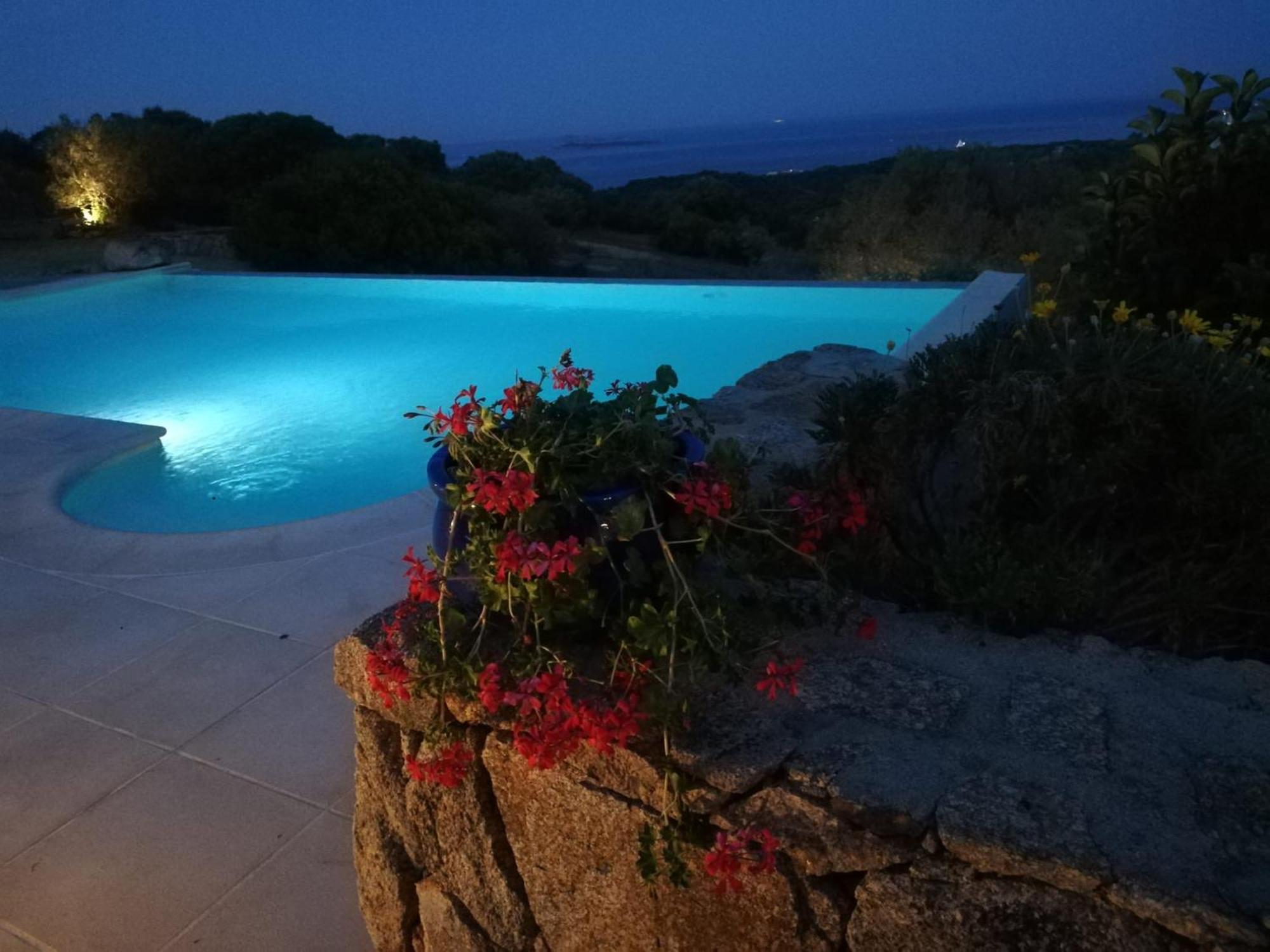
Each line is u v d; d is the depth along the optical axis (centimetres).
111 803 243
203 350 888
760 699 145
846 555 180
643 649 135
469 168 2544
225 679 295
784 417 284
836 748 132
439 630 149
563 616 139
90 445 535
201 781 250
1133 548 185
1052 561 165
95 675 300
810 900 127
